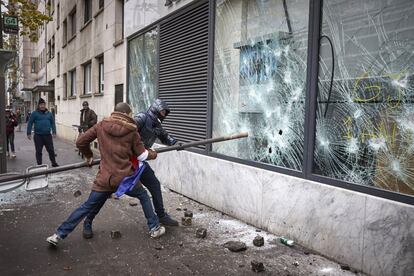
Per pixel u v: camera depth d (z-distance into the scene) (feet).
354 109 12.90
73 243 14.78
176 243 14.79
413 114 11.27
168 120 25.50
